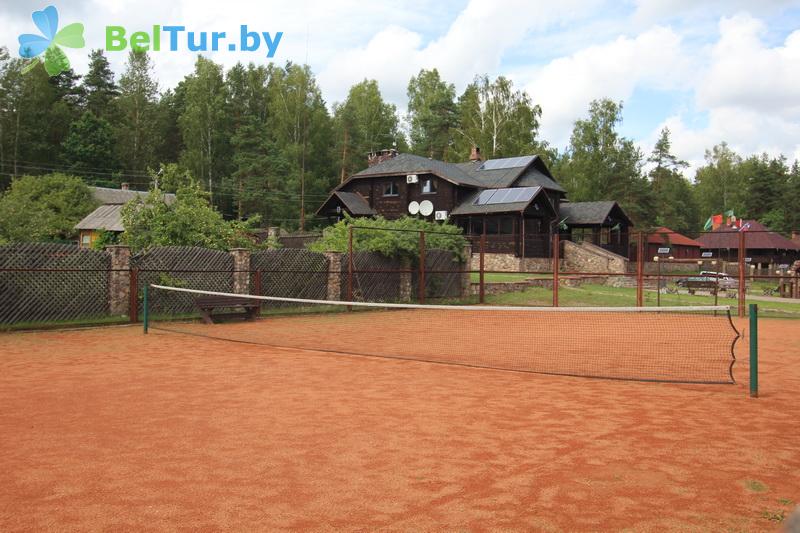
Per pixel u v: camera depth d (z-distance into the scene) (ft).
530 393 27.02
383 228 77.56
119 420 21.72
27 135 207.41
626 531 12.59
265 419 21.97
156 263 60.49
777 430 20.85
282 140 220.02
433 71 268.82
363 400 25.30
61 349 40.81
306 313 68.18
